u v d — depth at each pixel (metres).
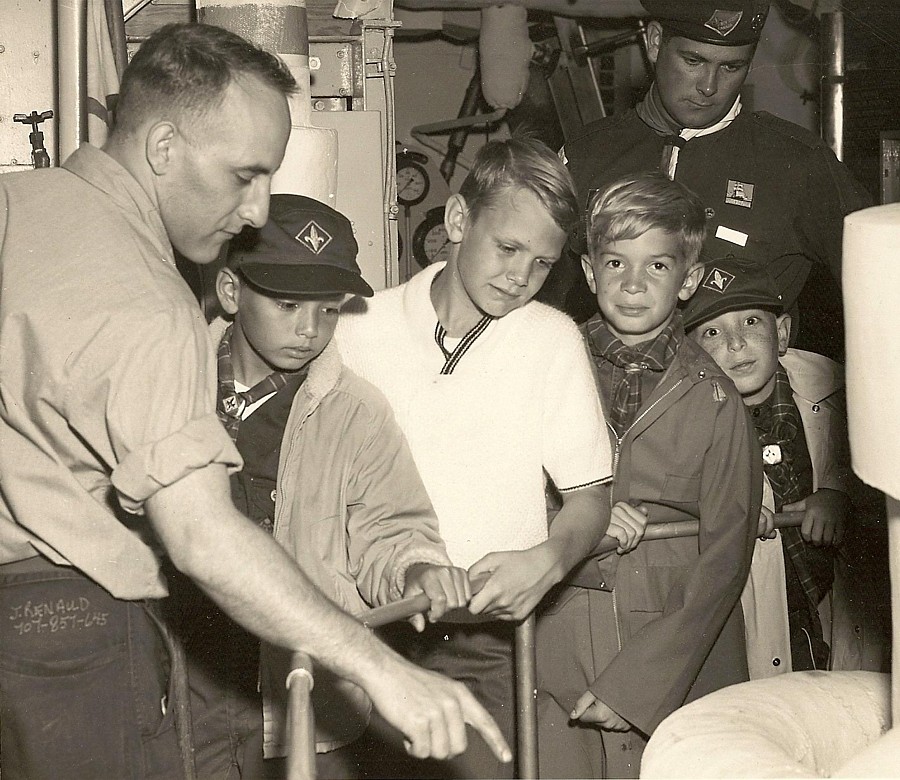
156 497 1.24
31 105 2.54
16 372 1.33
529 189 1.75
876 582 2.47
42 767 1.42
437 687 1.22
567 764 2.13
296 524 1.74
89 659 1.42
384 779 1.99
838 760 1.03
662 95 2.85
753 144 2.86
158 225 1.43
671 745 0.95
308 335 1.72
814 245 2.91
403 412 1.89
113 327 1.27
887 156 3.99
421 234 5.39
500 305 1.83
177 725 1.62
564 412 1.87
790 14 4.47
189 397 1.28
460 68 5.39
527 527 1.90
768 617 2.36
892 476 0.81
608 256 2.12
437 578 1.59
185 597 1.79
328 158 2.15
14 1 2.50
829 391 2.51
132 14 2.56
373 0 2.73
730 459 2.08
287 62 2.16
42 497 1.38
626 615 2.09
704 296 2.43
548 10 4.71
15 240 1.37
